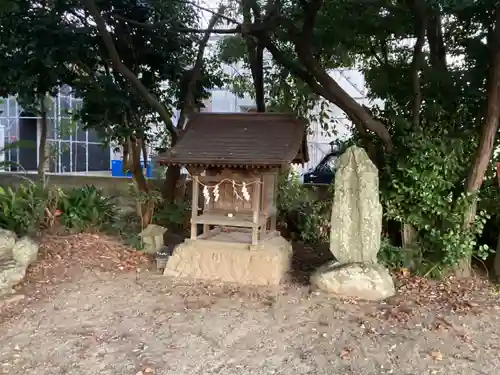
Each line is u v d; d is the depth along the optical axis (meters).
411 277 6.19
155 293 5.50
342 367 3.94
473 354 4.20
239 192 6.00
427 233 6.29
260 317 4.88
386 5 6.69
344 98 6.46
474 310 5.16
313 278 5.75
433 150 5.98
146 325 4.65
